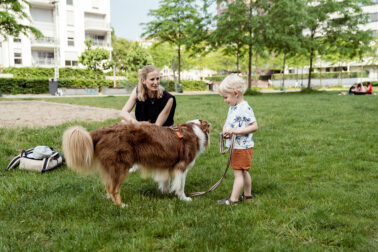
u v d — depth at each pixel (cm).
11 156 536
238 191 356
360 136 702
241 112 345
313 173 470
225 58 4572
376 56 4134
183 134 364
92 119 966
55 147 591
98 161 336
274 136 732
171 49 3931
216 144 658
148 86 406
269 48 2572
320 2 2764
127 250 247
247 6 2361
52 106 1473
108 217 309
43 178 432
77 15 4112
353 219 311
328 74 4866
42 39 3862
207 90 4053
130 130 338
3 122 897
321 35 3067
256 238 270
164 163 354
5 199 348
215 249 249
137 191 400
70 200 348
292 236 278
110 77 3834
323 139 684
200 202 359
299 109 1264
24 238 269
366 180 436
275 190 400
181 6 3067
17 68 3353
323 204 340
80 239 264
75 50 4150
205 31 2539
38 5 3822
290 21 2278
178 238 264
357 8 2634
